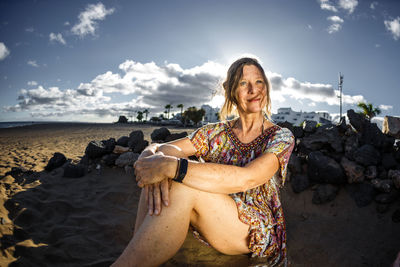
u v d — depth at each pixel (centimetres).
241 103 163
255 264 145
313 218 286
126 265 115
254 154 163
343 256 217
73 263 195
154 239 120
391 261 207
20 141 1564
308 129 414
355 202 292
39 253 203
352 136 348
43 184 373
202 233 145
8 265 184
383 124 377
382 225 254
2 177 400
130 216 286
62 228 249
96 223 265
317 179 319
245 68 161
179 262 175
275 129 161
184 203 128
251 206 147
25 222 262
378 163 307
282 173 149
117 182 383
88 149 446
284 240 154
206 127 183
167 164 129
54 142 1455
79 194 341
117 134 2516
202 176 127
